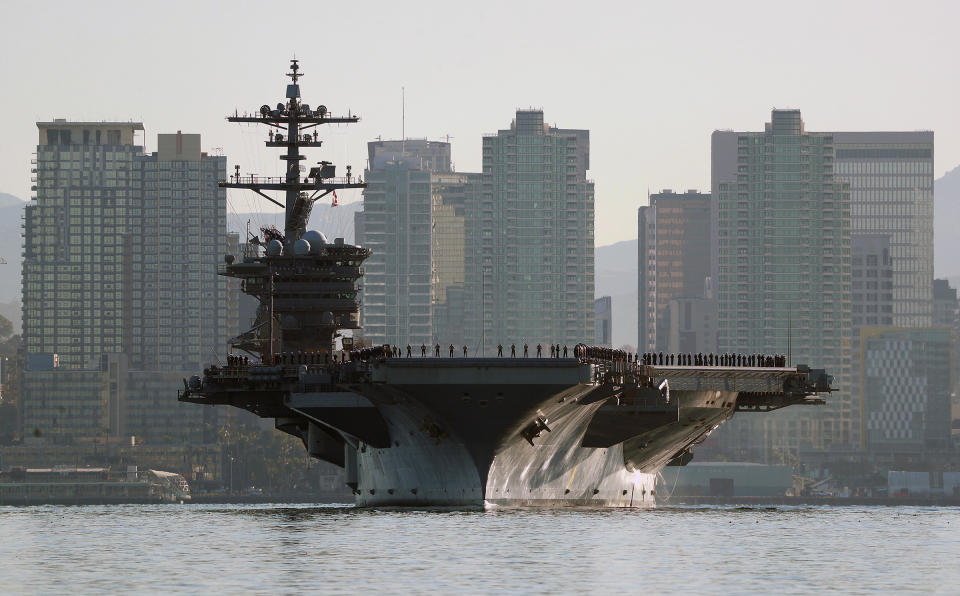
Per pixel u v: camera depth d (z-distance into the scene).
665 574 168.12
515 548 190.38
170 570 171.88
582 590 156.50
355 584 160.25
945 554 189.75
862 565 177.88
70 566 177.25
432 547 191.62
